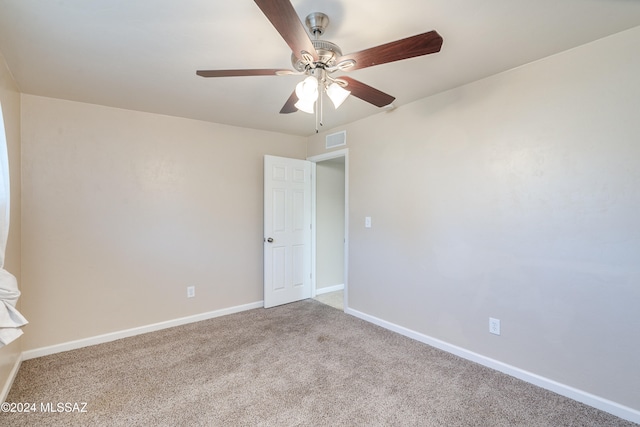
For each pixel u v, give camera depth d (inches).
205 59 81.8
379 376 90.7
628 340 71.8
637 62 69.9
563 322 81.3
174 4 59.7
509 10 62.6
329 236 184.4
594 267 76.3
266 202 151.4
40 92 102.3
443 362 99.0
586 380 77.8
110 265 117.3
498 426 70.1
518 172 88.7
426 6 61.0
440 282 108.2
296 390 83.9
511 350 91.0
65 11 61.6
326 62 63.7
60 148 108.2
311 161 169.6
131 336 120.3
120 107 118.3
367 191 134.6
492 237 94.6
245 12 62.4
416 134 115.1
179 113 126.9
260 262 156.2
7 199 69.1
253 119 136.3
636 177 70.5
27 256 102.5
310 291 171.8
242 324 132.0
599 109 75.0
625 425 70.2
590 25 68.4
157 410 75.8
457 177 102.9
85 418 72.9
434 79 96.1
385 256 127.1
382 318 128.7
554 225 82.5
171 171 130.2
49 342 106.1
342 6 60.7
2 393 78.4
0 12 61.6
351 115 131.5
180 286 132.6
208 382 87.8
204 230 138.6
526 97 86.7
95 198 114.4
